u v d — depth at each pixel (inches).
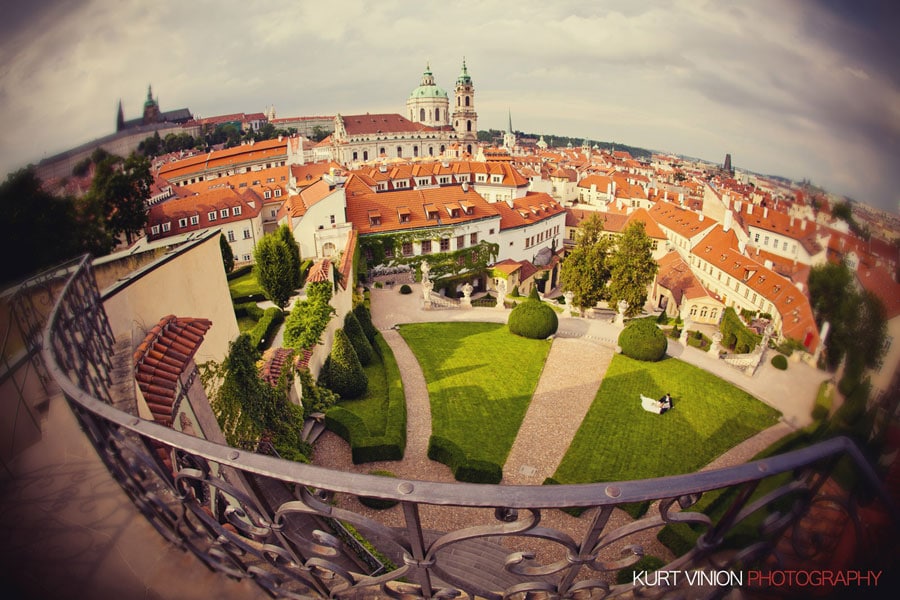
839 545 114.5
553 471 772.6
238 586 164.6
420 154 6353.3
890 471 101.1
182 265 406.6
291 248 1571.1
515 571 138.9
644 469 773.3
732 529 138.5
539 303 1364.4
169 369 314.7
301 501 129.3
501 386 1047.0
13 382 195.2
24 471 193.5
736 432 826.8
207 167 2950.3
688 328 1446.9
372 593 168.7
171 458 149.5
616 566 126.8
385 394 992.9
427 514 648.4
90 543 170.2
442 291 2164.1
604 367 1161.4
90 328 240.5
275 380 662.5
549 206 2790.4
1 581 155.9
